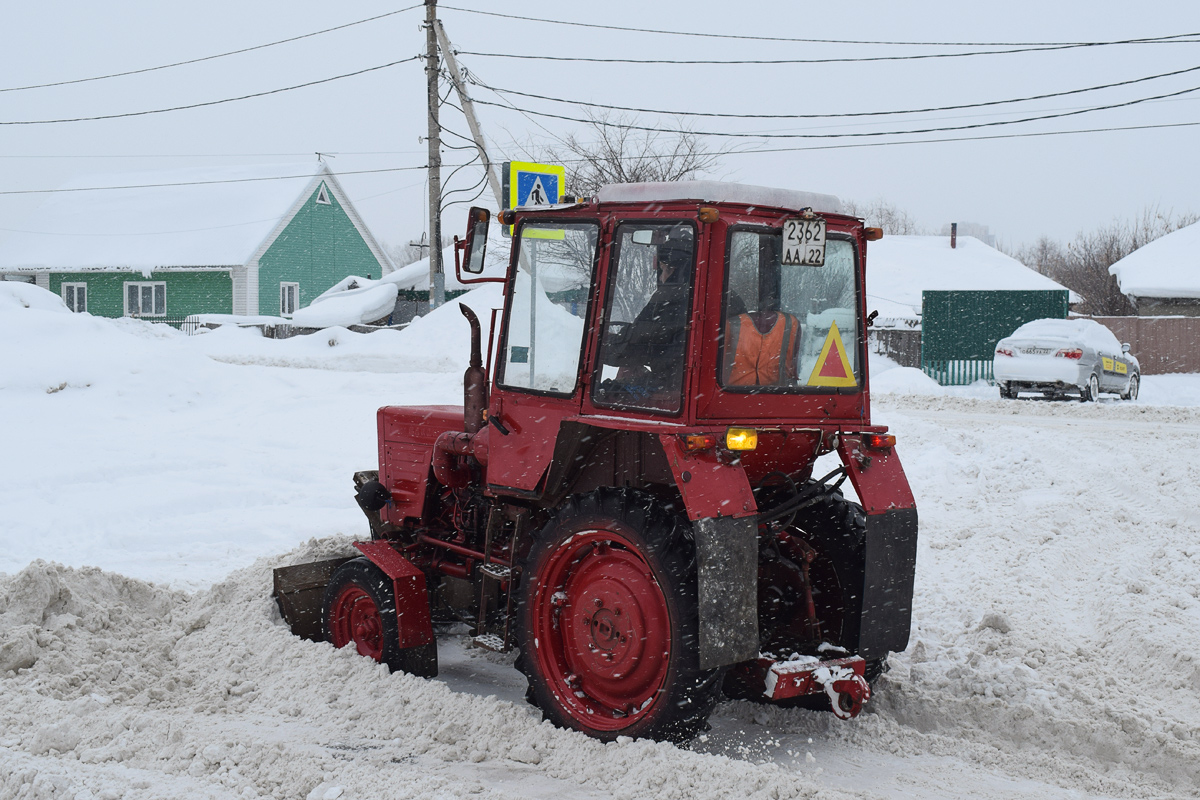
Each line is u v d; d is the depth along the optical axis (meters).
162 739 4.22
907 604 4.46
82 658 5.05
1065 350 17.30
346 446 11.92
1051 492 9.22
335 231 41.12
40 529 8.51
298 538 8.38
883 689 4.89
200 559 7.80
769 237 4.29
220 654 5.30
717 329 4.10
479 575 5.31
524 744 4.24
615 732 4.17
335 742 4.36
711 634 3.88
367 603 5.31
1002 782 4.02
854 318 4.65
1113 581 6.74
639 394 4.27
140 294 38.53
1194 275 28.00
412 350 23.23
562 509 4.41
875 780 4.02
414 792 3.68
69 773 3.81
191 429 12.78
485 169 22.36
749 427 4.16
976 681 4.96
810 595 4.60
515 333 4.79
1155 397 19.61
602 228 4.37
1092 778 4.06
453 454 5.39
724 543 3.93
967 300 23.98
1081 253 39.22
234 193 40.38
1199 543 7.41
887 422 12.28
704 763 3.84
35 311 16.08
